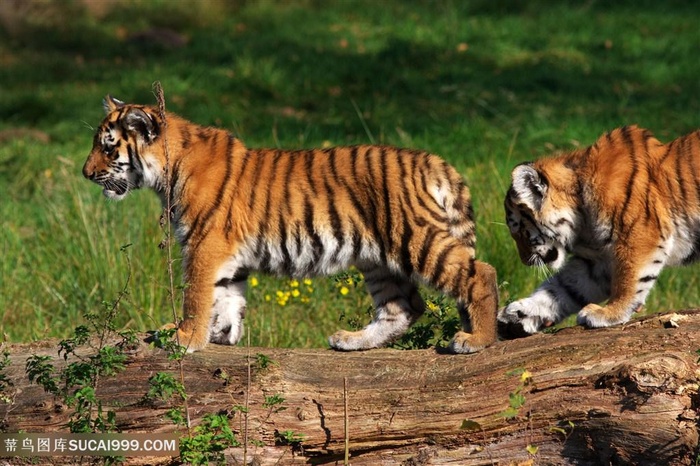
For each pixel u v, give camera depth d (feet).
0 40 100.99
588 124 72.84
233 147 33.45
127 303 43.32
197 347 31.22
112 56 97.81
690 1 108.58
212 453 27.30
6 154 68.39
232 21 108.37
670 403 25.30
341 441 27.91
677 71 87.15
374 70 88.74
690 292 45.27
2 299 45.42
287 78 86.63
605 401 25.94
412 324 33.78
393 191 31.73
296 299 44.45
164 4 110.63
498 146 69.26
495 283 30.55
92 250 46.73
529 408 26.73
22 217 58.80
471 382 27.84
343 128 75.66
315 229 32.40
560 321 32.78
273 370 28.91
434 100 81.46
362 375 28.89
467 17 104.94
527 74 86.58
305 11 108.88
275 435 28.09
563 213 32.40
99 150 34.71
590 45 94.73
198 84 85.05
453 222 32.35
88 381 27.78
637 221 30.96
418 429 27.53
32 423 29.22
